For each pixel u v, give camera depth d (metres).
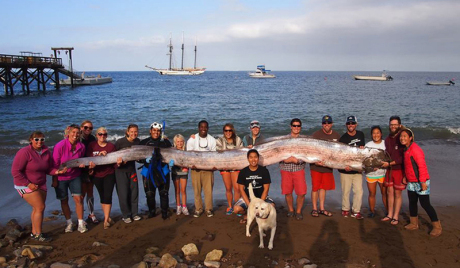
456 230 5.89
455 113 23.89
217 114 23.36
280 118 21.62
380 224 6.22
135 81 86.56
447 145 13.45
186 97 38.44
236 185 6.63
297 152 6.36
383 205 7.35
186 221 6.42
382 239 5.60
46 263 4.85
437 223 5.66
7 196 7.92
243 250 5.25
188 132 16.95
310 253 5.15
